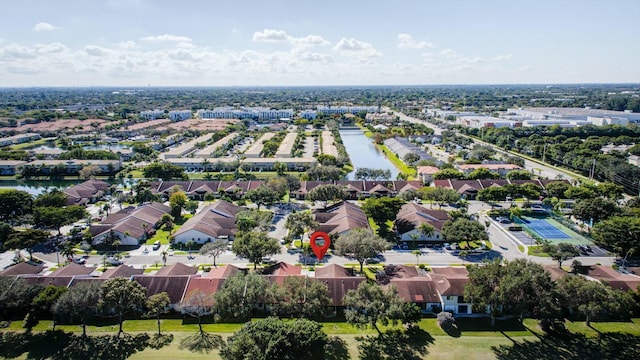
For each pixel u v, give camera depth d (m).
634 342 77.44
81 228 134.88
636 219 115.19
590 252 117.50
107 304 78.00
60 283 92.06
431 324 83.88
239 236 114.44
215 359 72.62
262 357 63.34
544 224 140.88
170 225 135.38
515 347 76.06
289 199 172.62
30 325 83.38
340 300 87.81
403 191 166.50
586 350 75.19
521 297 78.56
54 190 160.38
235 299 79.38
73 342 77.94
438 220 134.12
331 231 124.88
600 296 79.88
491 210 155.75
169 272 96.19
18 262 110.06
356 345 76.81
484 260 100.56
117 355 74.00
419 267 107.56
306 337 65.31
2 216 141.50
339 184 178.75
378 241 105.19
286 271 100.12
